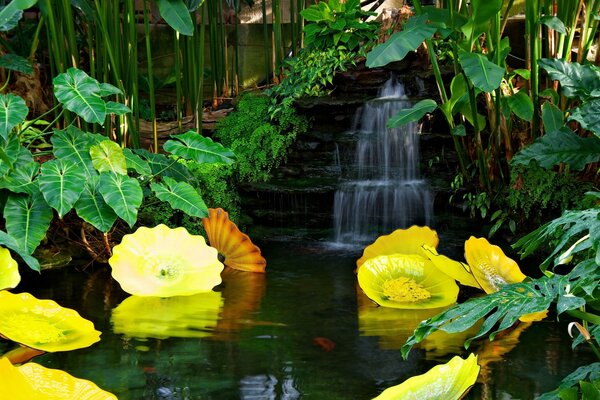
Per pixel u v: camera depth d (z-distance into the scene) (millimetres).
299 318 3379
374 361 2807
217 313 3467
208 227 4422
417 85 5703
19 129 4578
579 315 1888
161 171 4656
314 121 5691
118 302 3656
